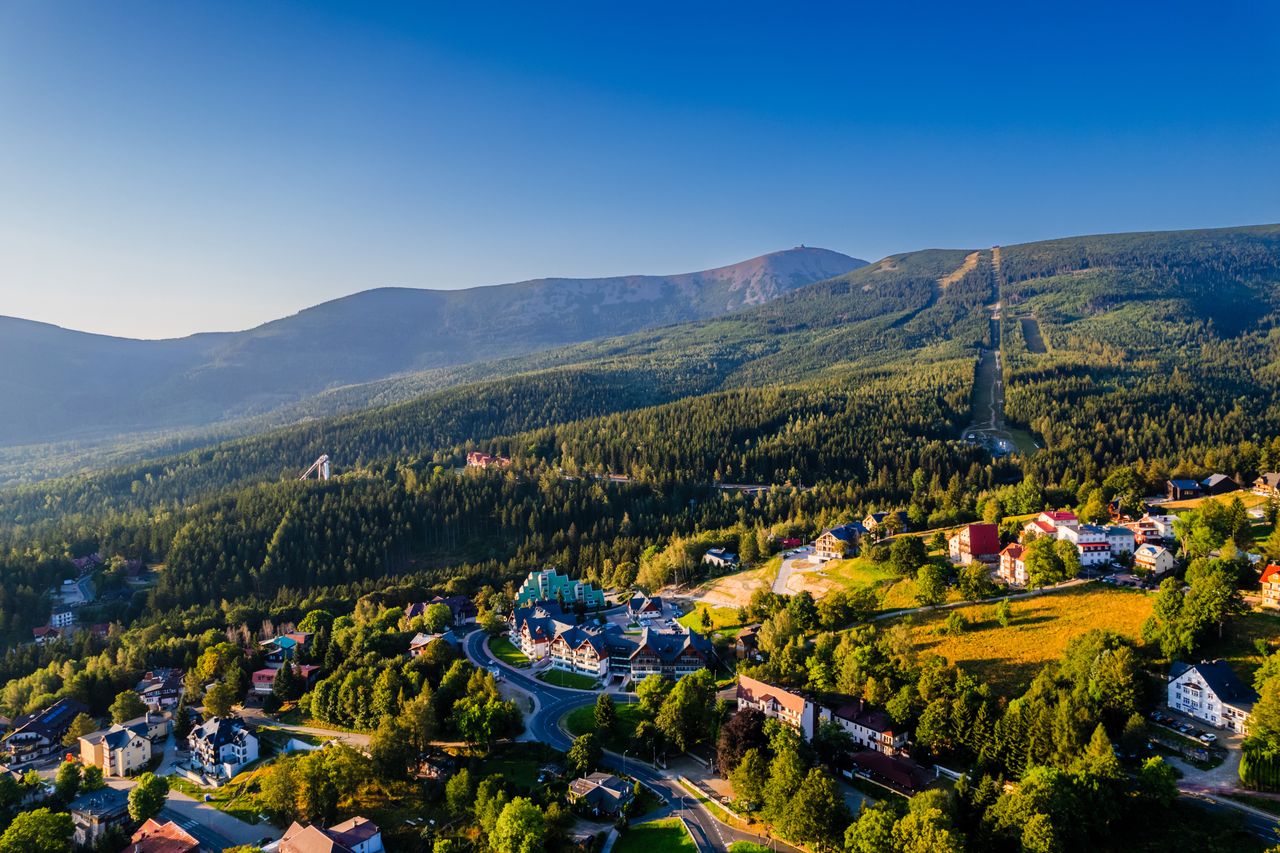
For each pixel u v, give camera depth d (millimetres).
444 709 175125
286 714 196375
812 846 123062
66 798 159250
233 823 149625
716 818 133875
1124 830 108625
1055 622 171625
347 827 133750
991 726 129875
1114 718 130875
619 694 189625
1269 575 163250
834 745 143750
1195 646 144500
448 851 128125
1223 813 108438
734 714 155750
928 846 103750
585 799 138875
